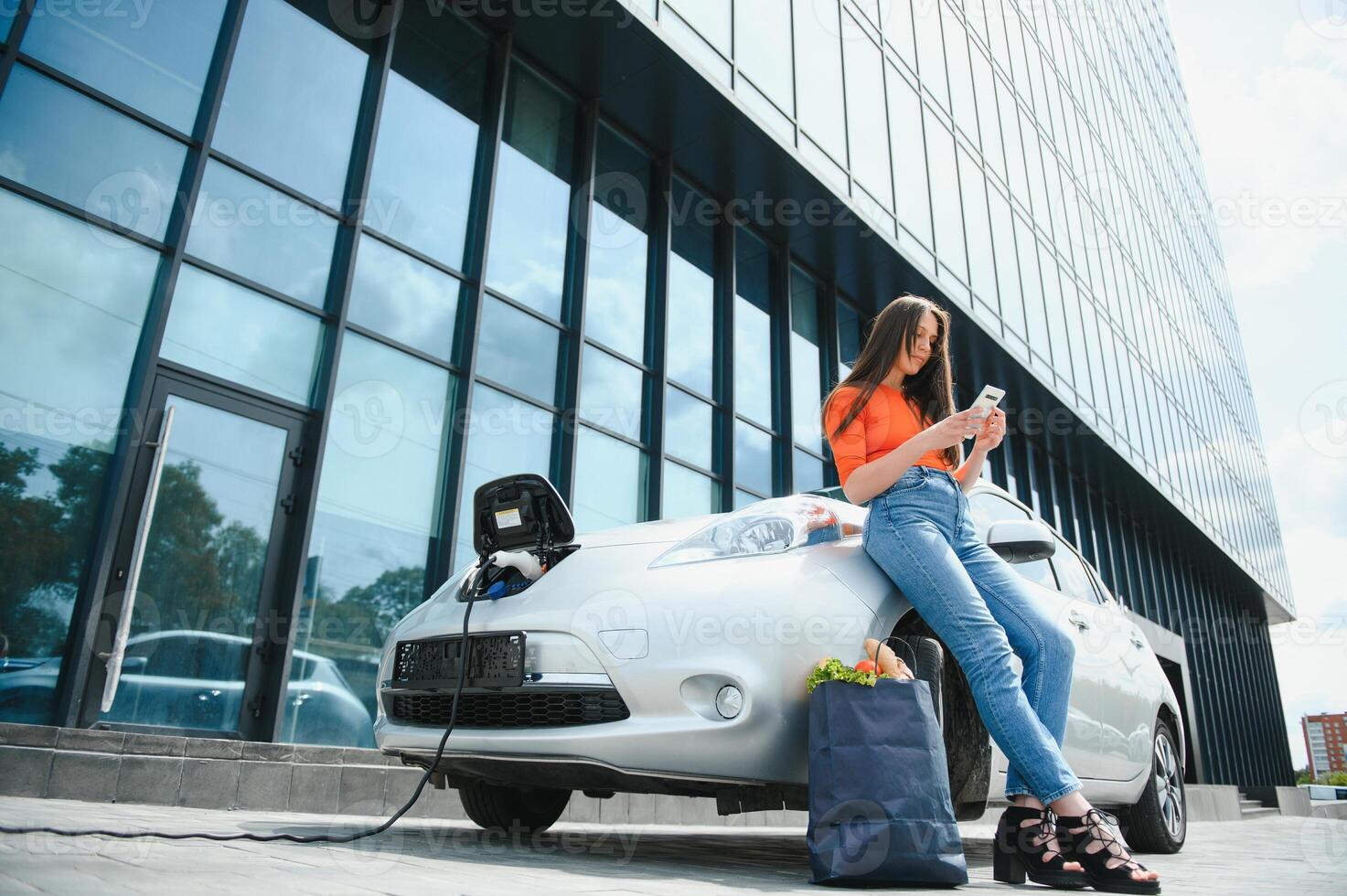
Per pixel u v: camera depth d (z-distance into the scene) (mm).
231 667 4637
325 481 5227
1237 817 11250
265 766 3805
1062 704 2066
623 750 1988
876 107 10531
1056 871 1837
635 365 7535
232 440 4879
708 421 8211
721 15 8320
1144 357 18297
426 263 6113
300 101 5645
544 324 6859
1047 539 2418
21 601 4031
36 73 4520
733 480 8180
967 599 1994
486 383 6270
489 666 2221
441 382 6023
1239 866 2775
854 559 2193
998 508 3123
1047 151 15812
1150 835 3416
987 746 2359
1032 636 2094
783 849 2986
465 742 2230
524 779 2289
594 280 7363
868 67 10617
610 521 6961
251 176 5277
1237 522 23000
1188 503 18344
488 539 2533
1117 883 1767
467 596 2416
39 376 4262
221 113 5219
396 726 2471
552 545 2447
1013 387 12375
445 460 5902
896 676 1920
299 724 4809
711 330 8484
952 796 2285
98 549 4227
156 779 3510
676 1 7820
